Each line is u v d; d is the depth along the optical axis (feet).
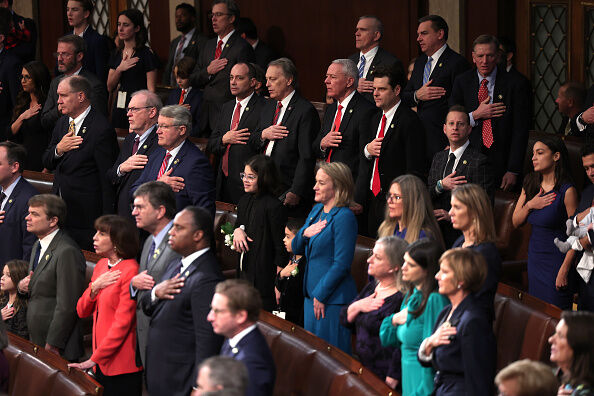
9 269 81.76
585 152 75.05
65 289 77.30
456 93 97.04
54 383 66.49
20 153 93.81
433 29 100.68
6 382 64.28
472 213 59.31
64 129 98.94
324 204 71.05
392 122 85.81
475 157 80.74
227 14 117.70
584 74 121.70
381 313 59.06
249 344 51.96
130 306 69.36
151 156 87.81
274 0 147.95
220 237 96.94
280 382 64.69
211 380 39.99
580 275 72.95
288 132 93.40
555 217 77.61
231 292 51.75
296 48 146.82
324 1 142.41
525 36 126.21
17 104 121.08
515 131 94.12
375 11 136.77
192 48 137.59
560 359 46.01
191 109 121.49
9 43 138.62
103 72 135.95
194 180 82.89
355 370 58.95
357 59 105.60
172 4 159.12
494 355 50.44
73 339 77.92
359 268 84.12
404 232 64.69
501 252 91.20
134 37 131.13
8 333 72.28
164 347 61.87
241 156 98.73
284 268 76.74
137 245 70.90
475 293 51.80
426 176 92.84
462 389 50.42
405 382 55.93
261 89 111.45
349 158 89.71
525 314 67.72
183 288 61.46
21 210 93.15
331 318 68.74
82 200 97.60
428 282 54.80
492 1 125.90
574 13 121.08
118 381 69.72
